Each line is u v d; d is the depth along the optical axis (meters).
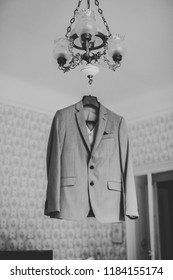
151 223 4.75
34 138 4.74
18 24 3.30
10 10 3.10
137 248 4.96
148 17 3.21
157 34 3.48
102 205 2.17
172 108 4.75
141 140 5.05
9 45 3.67
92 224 5.16
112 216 2.19
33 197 4.58
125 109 5.31
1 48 3.73
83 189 2.17
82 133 2.26
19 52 3.82
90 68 2.13
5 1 2.98
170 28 3.38
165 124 4.81
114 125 2.37
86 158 2.23
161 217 4.83
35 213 4.56
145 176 5.09
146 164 4.93
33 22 3.27
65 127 2.29
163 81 4.59
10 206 4.35
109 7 3.06
